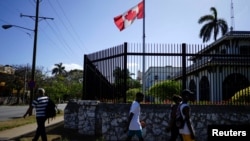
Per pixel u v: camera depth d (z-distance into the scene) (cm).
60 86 3222
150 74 1090
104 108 951
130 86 1053
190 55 952
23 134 1127
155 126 925
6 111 3172
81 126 1098
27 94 6062
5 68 6159
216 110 933
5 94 6175
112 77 1003
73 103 1341
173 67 1041
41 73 5844
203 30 4638
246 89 991
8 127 1351
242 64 996
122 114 938
